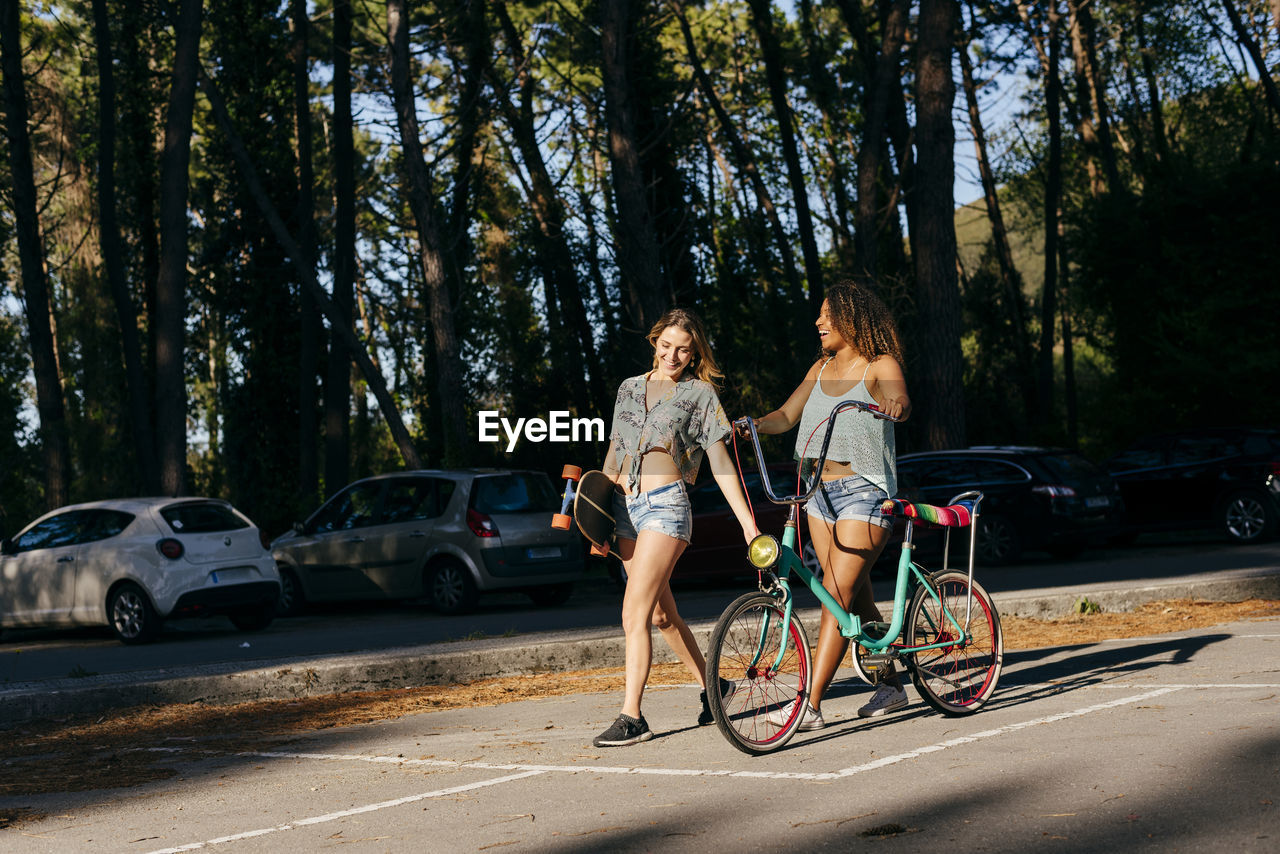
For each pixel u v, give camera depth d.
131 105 26.89
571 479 5.98
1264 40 27.91
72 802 5.29
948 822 4.09
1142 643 8.43
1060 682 7.01
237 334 27.00
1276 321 21.75
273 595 14.49
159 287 19.14
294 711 7.89
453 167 29.19
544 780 5.17
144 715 7.86
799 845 3.93
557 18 27.77
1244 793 4.21
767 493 5.84
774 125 35.12
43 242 30.64
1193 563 15.71
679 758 5.47
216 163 26.97
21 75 22.80
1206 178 22.59
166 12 22.50
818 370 6.15
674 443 5.76
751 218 32.69
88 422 26.66
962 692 6.26
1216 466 18.70
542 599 16.50
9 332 30.50
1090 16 29.58
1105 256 23.61
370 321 40.19
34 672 11.16
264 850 4.27
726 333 25.89
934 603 6.20
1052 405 30.50
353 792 5.16
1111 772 4.64
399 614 16.39
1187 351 22.17
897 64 23.36
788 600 5.80
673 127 25.52
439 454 24.44
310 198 25.33
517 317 25.81
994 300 31.61
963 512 6.35
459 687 8.62
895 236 30.00
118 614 13.61
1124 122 33.56
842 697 7.04
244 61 26.27
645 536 5.75
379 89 24.06
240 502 26.70
